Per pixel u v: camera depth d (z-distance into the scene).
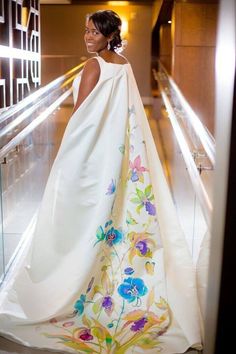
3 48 3.12
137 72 11.98
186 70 6.88
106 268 2.11
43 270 2.11
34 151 4.05
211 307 1.04
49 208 2.10
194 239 2.91
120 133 2.05
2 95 3.25
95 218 2.05
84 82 2.03
